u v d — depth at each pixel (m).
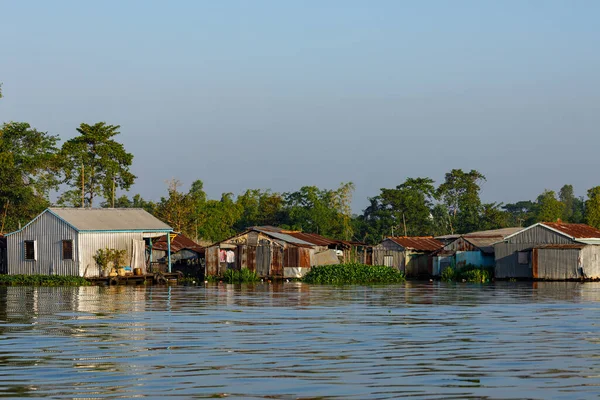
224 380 21.88
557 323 34.47
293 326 33.81
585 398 19.70
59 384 21.47
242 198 146.50
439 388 20.77
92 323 35.31
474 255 84.81
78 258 72.94
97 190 109.50
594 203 119.25
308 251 79.12
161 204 113.62
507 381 21.59
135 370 23.38
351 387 20.92
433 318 36.88
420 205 132.88
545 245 76.62
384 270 77.00
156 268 78.50
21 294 56.78
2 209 102.94
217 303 46.81
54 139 111.00
